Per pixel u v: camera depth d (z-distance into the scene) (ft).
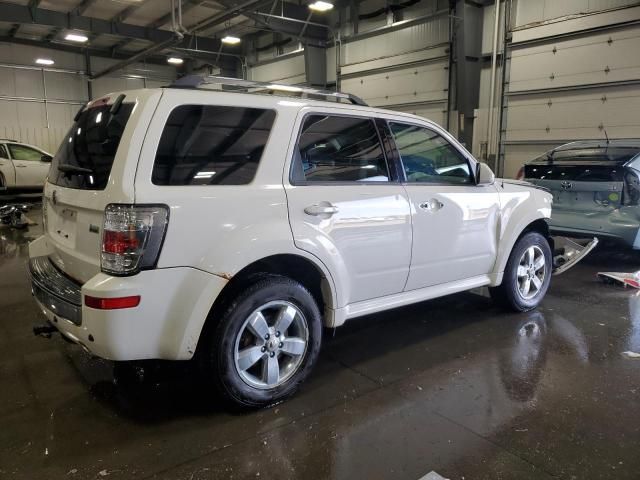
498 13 33.68
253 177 8.41
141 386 9.61
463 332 12.51
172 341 7.61
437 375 10.12
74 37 50.55
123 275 7.16
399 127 10.89
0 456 7.38
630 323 13.14
